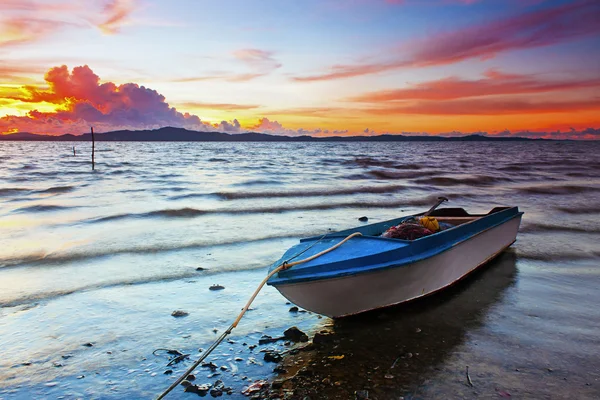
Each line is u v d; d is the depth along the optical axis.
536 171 39.31
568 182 28.81
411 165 48.12
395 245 6.21
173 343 5.66
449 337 5.71
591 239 11.59
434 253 6.39
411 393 4.42
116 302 7.12
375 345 5.49
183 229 13.02
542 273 8.49
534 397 4.34
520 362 5.06
